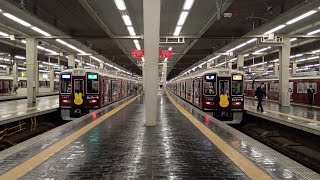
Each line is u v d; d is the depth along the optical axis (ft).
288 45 73.77
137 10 52.90
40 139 27.84
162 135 30.48
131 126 36.76
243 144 25.89
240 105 55.06
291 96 85.81
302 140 41.19
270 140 46.29
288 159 21.09
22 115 48.83
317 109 64.39
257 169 18.54
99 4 48.80
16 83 145.69
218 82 55.01
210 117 46.75
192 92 73.92
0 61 155.63
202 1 46.62
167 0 46.65
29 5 48.47
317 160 35.09
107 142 26.73
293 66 133.49
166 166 19.30
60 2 48.60
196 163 20.01
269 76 101.30
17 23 60.03
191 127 36.06
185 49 104.63
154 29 35.86
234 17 58.03
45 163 19.84
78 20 61.41
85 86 58.95
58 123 62.90
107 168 18.80
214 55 107.65
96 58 129.59
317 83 72.49
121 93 99.04
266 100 95.66
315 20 56.65
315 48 87.30
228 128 34.81
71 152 22.90
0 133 42.88
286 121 44.55
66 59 150.82
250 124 57.41
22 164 19.56
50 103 77.82
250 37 67.87
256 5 49.75
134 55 82.07
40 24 57.41
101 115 48.96
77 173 17.78
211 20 55.83
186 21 60.75
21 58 132.36
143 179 16.78
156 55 36.32
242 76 55.11
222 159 21.01
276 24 57.16
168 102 84.89
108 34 69.77
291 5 46.37
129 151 23.36
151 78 36.60
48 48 96.27
